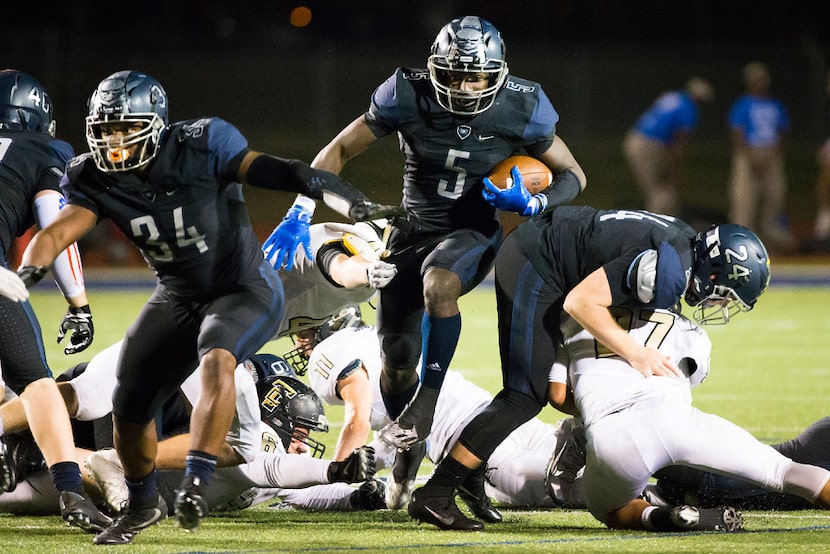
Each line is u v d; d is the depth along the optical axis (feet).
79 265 56.49
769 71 242.58
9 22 238.07
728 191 221.66
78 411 52.11
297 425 56.03
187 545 45.52
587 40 255.29
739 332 123.54
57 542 45.88
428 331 52.06
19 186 52.80
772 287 164.86
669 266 48.01
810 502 49.14
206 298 45.24
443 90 53.47
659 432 46.50
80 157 45.09
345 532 48.60
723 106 244.22
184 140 43.73
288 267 55.06
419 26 251.60
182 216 43.96
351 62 241.96
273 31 248.11
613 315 50.55
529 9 255.09
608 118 243.60
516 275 50.49
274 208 213.46
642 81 244.01
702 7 255.09
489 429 49.11
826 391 87.04
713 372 96.78
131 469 45.88
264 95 238.89
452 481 49.11
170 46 239.91
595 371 49.34
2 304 49.01
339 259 56.59
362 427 55.77
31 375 48.98
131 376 44.93
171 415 54.44
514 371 49.90
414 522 51.29
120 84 43.11
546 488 53.57
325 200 42.86
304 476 50.96
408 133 55.21
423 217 56.18
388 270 49.34
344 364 57.11
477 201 55.98
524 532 48.57
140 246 45.01
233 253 44.98
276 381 56.49
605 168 230.07
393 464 57.52
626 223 49.78
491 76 53.42
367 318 116.78
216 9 247.70
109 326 120.47
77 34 239.91
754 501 51.44
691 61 244.63
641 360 48.06
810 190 224.12
